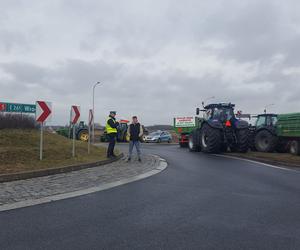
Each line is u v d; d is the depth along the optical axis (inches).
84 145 673.6
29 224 234.7
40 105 485.7
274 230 226.2
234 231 223.8
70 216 253.8
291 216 258.1
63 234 216.2
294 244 201.8
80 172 447.5
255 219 250.4
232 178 423.5
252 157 673.6
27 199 300.0
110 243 201.8
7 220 243.0
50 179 394.6
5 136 566.3
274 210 274.7
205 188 359.3
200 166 534.9
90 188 349.4
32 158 484.4
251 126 868.0
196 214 262.1
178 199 309.1
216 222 242.7
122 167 502.0
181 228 229.3
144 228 228.8
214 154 757.9
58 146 591.2
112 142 581.0
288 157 668.7
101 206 282.0
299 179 418.0
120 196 317.4
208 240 207.6
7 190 332.8
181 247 196.2
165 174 449.7
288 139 762.2
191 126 1051.9
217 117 796.0
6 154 471.8
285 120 735.7
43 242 202.7
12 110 655.8
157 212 266.7
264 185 378.3
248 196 323.3
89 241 204.7
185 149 968.3
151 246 197.6
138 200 303.6
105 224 236.4
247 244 201.5
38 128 679.1
